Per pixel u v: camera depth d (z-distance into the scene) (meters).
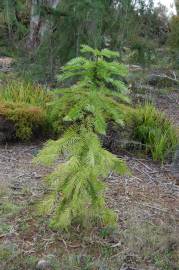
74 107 3.04
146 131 6.06
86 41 8.10
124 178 4.98
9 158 5.31
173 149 5.87
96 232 3.67
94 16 7.89
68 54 8.43
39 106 6.45
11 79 9.00
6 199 4.12
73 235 3.60
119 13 8.34
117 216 3.96
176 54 13.09
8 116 5.80
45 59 8.75
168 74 12.64
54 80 8.67
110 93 3.12
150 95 10.43
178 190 4.84
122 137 5.89
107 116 3.45
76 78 7.93
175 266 3.30
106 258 3.33
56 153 3.18
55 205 3.99
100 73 3.06
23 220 3.77
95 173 3.19
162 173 5.34
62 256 3.31
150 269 3.26
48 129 6.13
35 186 4.49
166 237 3.62
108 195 4.46
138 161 5.67
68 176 3.29
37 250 3.37
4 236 3.52
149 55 9.27
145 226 3.81
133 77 10.44
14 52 10.28
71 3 8.03
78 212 3.59
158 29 12.69
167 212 4.21
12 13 10.80
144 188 4.79
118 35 8.46
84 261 3.27
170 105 10.22
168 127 6.34
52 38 8.60
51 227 3.61
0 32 11.16
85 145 3.20
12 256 3.22
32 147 5.80
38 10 8.59
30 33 11.06
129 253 3.42
